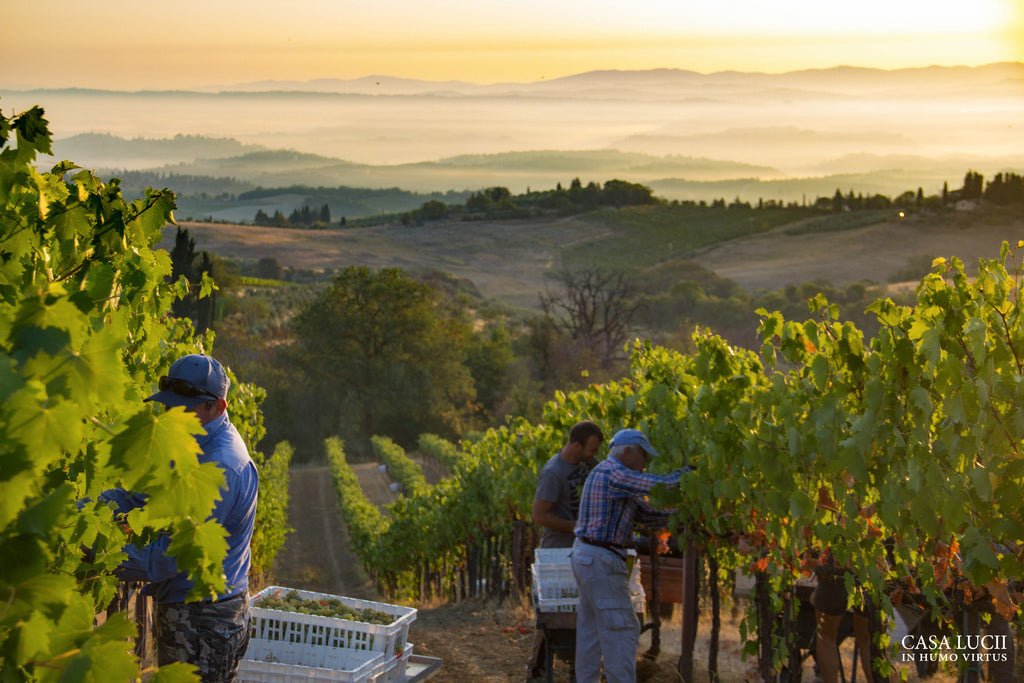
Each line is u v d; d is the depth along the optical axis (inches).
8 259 77.7
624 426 289.7
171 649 133.5
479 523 494.0
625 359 2498.8
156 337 150.1
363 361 2214.6
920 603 214.4
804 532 207.8
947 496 161.0
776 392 200.4
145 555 126.5
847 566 199.3
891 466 175.2
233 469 133.6
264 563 713.0
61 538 86.2
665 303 3917.3
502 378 2432.3
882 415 172.1
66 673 50.2
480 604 421.4
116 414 73.9
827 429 183.5
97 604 104.8
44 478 61.4
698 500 222.2
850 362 189.6
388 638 197.5
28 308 50.8
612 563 209.2
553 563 241.8
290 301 3597.4
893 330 175.0
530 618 342.6
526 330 3508.9
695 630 239.0
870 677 221.8
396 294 2231.8
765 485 218.1
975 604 190.7
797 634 220.4
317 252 7687.0
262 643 195.2
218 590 65.3
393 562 738.8
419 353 2250.2
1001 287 164.4
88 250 92.0
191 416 60.5
